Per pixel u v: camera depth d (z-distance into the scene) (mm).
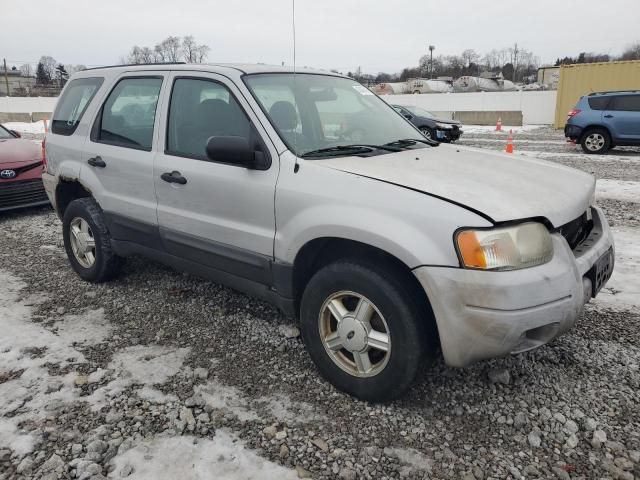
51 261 5594
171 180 3793
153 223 4047
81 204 4738
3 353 3635
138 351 3652
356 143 3652
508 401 3008
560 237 2742
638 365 3328
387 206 2742
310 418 2904
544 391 3086
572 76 22281
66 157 4844
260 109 3385
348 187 2902
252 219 3342
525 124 27266
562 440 2693
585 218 3266
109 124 4484
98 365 3473
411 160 3307
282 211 3148
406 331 2729
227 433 2789
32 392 3166
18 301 4547
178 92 3914
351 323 2949
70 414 2951
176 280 4906
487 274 2494
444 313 2592
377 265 2844
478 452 2629
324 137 3615
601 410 2906
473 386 3152
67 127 4934
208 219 3613
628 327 3834
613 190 8805
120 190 4305
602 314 4055
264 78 3691
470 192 2736
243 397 3107
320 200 2973
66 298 4590
